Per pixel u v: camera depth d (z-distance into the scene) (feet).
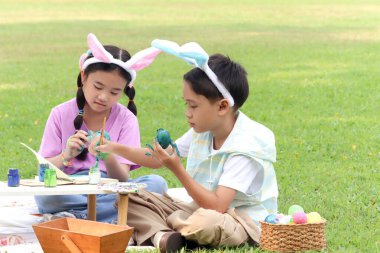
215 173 22.41
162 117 47.47
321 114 48.42
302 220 20.88
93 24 100.73
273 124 45.39
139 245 21.45
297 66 67.77
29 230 23.25
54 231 18.75
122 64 22.93
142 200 22.15
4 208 25.25
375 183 31.71
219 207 21.57
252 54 74.95
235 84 21.80
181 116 47.93
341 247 21.84
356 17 109.60
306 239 20.75
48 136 24.53
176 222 21.29
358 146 39.73
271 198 22.84
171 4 131.54
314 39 86.17
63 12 116.37
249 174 22.03
